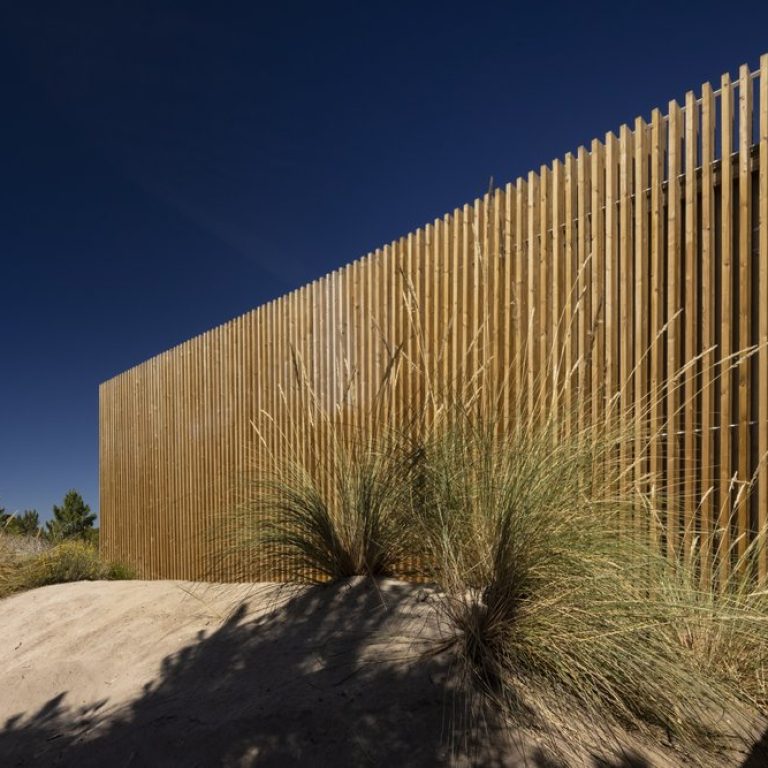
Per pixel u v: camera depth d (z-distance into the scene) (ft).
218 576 13.99
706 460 11.03
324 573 10.87
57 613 12.51
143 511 28.89
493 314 14.71
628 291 12.34
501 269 14.73
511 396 14.01
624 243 12.39
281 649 8.67
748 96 10.85
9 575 18.07
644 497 10.09
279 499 11.46
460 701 7.01
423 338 16.39
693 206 11.48
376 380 17.71
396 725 6.72
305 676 7.82
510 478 8.44
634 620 7.55
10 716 8.69
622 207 12.44
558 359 13.37
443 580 8.68
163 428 27.76
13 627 12.37
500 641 7.66
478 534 8.55
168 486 27.12
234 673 8.31
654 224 11.96
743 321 10.79
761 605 9.21
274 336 21.90
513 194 14.64
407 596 9.40
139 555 28.99
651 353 12.04
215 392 24.63
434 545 9.12
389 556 10.54
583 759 6.33
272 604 10.30
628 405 12.20
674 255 11.67
